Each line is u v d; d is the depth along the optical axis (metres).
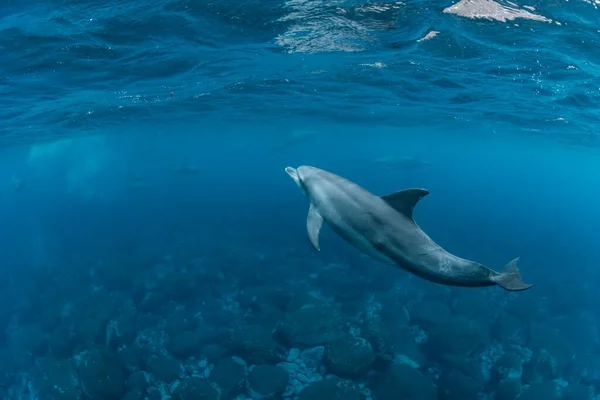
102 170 76.75
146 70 14.39
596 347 13.97
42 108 18.80
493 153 53.38
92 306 14.99
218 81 16.70
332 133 42.12
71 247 24.67
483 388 11.43
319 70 15.27
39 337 14.12
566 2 9.48
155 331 13.64
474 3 9.65
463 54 12.50
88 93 16.89
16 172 61.03
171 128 33.75
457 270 3.21
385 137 43.53
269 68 14.95
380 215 3.67
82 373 11.45
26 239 30.94
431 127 32.03
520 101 17.84
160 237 24.78
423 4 9.74
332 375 11.61
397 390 10.69
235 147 58.97
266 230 24.98
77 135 30.31
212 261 18.83
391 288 16.33
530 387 11.30
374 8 10.00
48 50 12.15
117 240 25.08
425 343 12.97
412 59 13.40
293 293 15.39
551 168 72.31
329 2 9.78
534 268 20.81
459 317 13.45
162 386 11.35
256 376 11.26
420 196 3.47
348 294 15.35
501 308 15.86
